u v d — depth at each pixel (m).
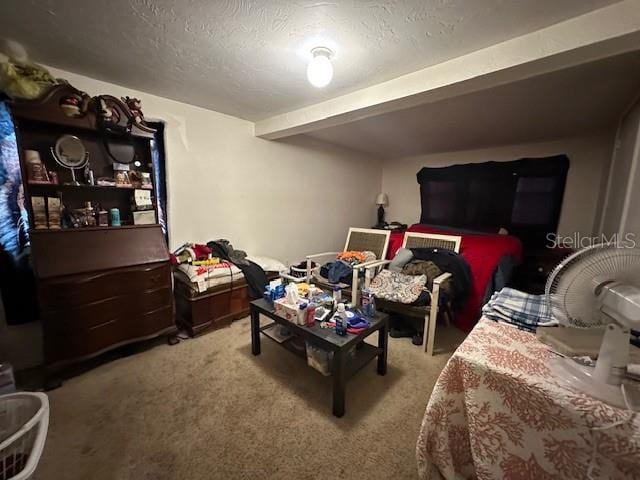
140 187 2.04
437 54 1.56
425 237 2.83
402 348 2.12
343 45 1.48
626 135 2.26
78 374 1.74
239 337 2.24
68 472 1.12
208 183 2.68
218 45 1.51
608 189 2.74
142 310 1.94
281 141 3.30
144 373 1.76
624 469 0.64
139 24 1.34
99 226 1.86
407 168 4.86
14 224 1.68
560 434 0.72
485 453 0.85
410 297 2.10
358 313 1.77
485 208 3.99
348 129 3.18
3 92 1.54
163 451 1.22
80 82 1.90
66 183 1.77
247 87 2.07
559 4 1.16
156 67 1.78
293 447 1.25
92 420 1.38
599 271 0.81
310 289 1.99
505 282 2.40
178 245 2.53
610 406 0.67
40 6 1.21
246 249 3.10
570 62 1.38
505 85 1.94
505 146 3.85
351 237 3.29
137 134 1.96
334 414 1.43
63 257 1.64
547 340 0.95
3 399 1.00
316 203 3.88
